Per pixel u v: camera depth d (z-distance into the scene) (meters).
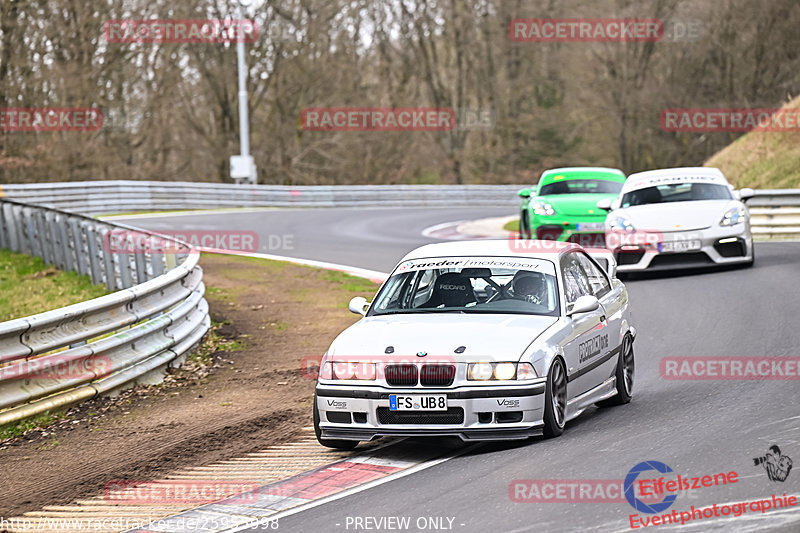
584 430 28.77
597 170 76.62
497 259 31.91
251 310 55.72
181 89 182.88
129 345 39.00
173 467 28.41
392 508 22.59
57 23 158.38
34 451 30.70
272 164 197.50
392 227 110.69
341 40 195.25
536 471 24.52
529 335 27.77
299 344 46.69
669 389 34.59
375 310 31.14
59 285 63.91
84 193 123.69
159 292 42.72
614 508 21.12
